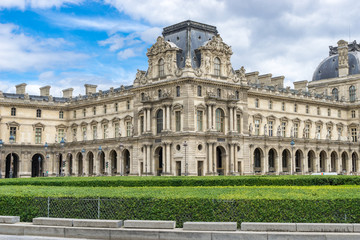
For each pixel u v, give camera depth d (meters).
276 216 31.84
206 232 31.08
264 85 143.62
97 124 148.25
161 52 118.56
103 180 62.44
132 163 125.75
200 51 117.50
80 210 35.28
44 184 63.03
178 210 33.12
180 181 61.06
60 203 35.81
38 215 36.25
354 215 31.20
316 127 156.25
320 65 182.62
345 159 158.50
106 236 32.84
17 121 148.88
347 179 59.19
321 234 29.84
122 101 139.50
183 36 119.88
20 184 63.34
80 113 155.12
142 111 123.44
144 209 33.75
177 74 114.12
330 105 161.62
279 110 144.62
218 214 32.53
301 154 142.25
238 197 32.69
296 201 31.78
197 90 113.94
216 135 114.00
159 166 121.19
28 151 148.62
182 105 112.56
